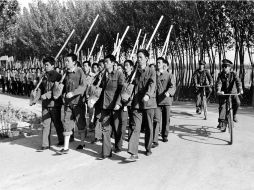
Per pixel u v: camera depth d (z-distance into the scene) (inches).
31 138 385.1
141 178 246.1
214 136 380.2
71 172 263.9
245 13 732.0
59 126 342.3
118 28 995.3
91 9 1142.3
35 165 281.7
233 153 306.2
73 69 321.4
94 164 283.1
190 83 932.0
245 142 349.7
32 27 1339.8
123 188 228.1
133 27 936.3
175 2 816.9
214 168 264.4
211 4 795.4
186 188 225.3
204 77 506.3
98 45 1122.0
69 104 316.5
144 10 906.1
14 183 242.4
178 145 341.1
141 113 289.6
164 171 259.9
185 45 940.6
